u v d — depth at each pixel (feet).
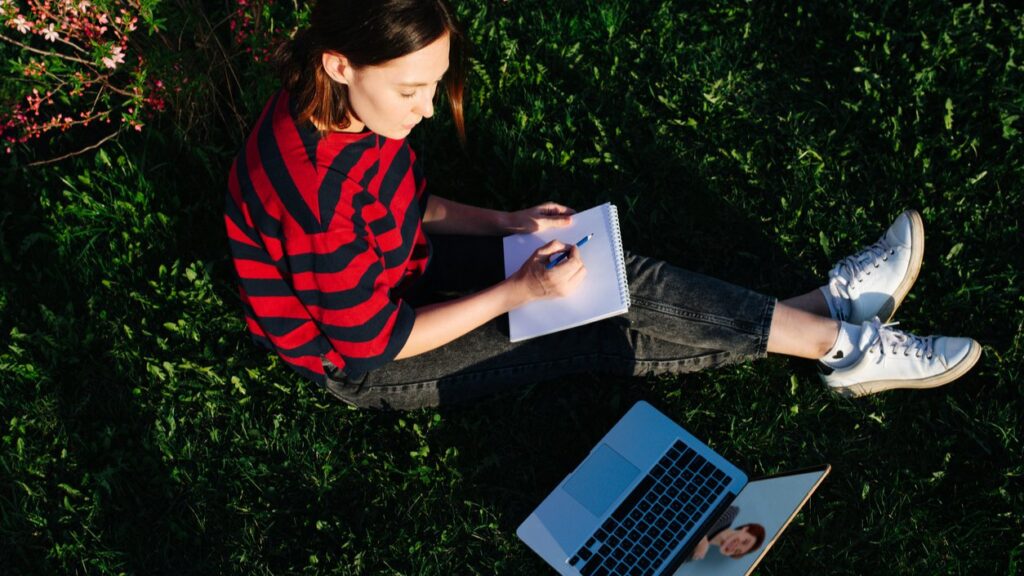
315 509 10.10
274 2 12.32
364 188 7.45
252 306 8.11
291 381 10.69
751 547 8.36
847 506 10.00
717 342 9.55
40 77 11.34
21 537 9.89
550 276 8.64
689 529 9.11
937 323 10.95
